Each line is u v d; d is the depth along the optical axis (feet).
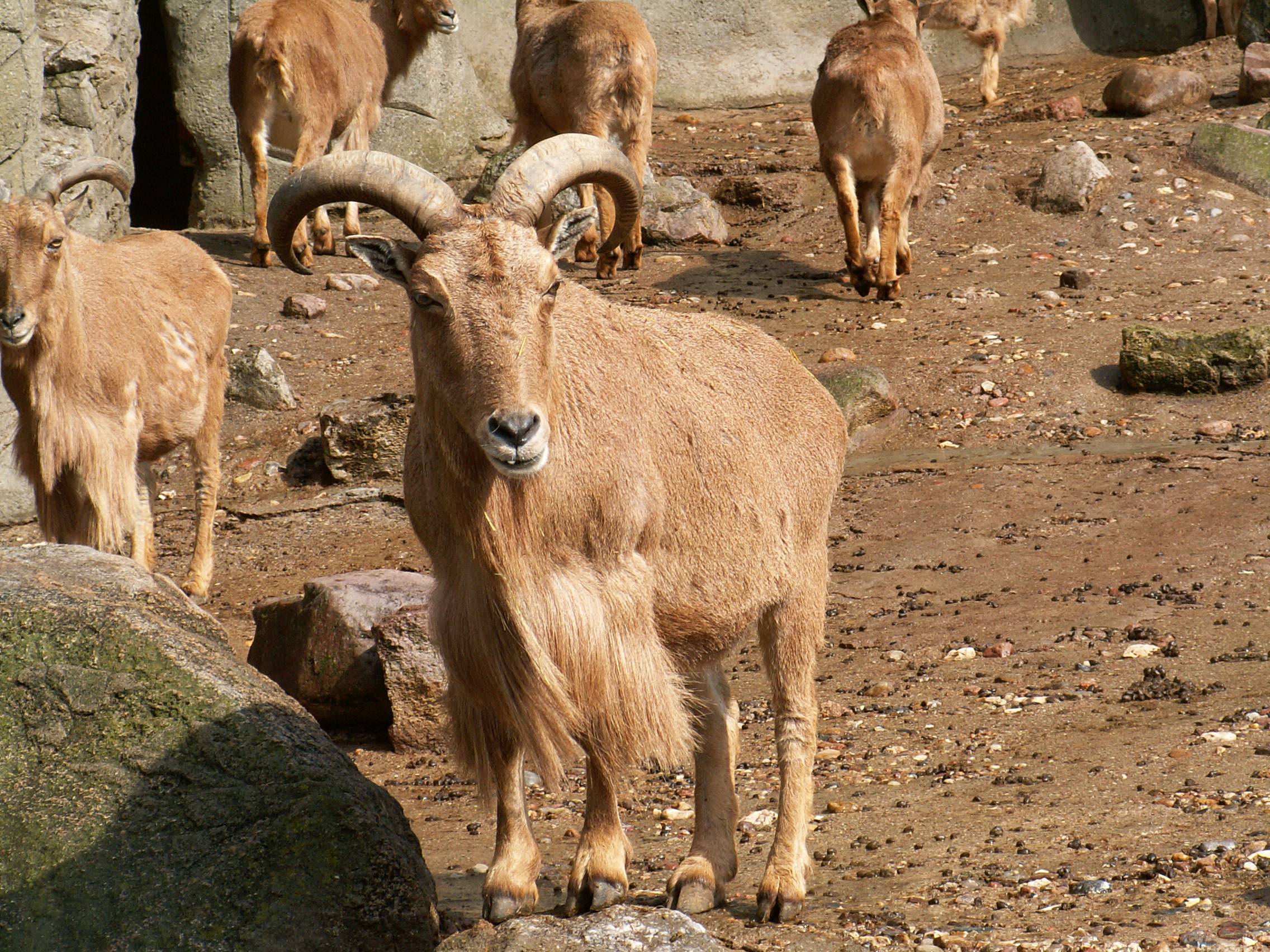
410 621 79.97
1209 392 129.39
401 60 194.59
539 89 174.60
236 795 49.26
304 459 132.36
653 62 171.94
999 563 98.12
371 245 48.39
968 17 224.94
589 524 49.08
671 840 63.72
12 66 142.72
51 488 93.04
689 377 55.16
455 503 47.42
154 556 103.91
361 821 48.60
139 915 47.11
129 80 183.83
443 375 45.96
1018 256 171.01
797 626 58.23
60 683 52.26
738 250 184.34
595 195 169.17
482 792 51.96
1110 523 102.89
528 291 45.62
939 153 200.13
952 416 130.31
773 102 251.80
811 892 54.75
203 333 108.37
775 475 57.26
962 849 57.41
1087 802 61.11
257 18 168.55
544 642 48.11
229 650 57.47
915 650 84.99
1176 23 261.44
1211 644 80.28
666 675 51.24
